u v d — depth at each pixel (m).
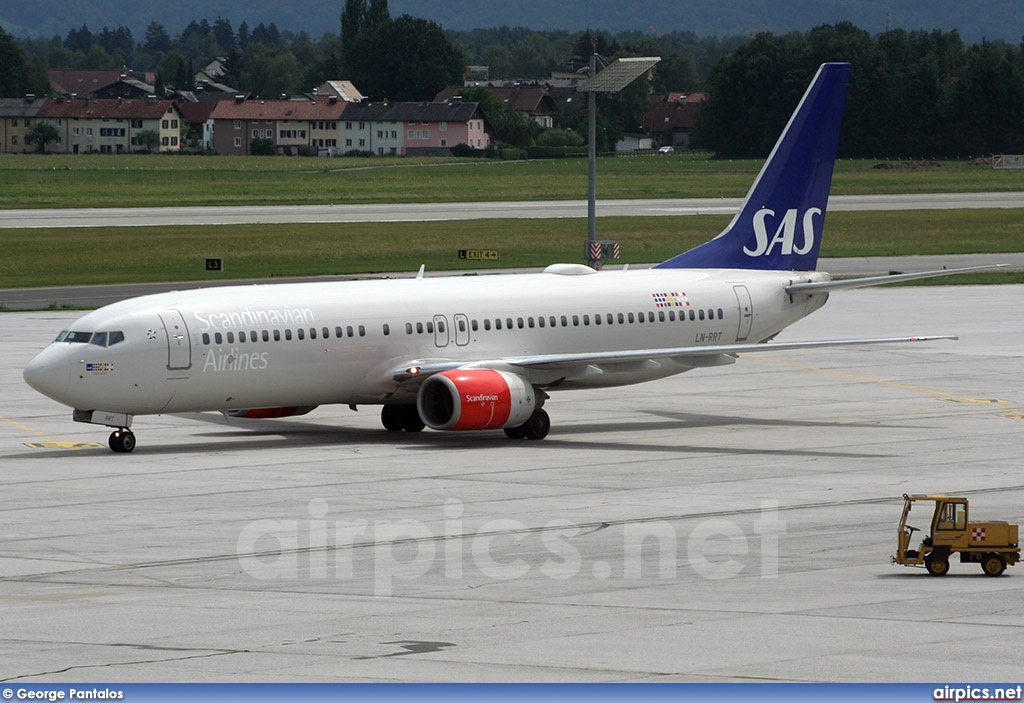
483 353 132.62
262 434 131.62
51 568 77.69
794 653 60.22
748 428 133.75
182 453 119.38
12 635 63.62
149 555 80.81
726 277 147.25
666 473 108.94
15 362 172.00
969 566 78.12
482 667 58.19
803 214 151.38
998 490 101.44
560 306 137.00
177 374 119.19
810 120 149.75
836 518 91.31
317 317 125.56
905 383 162.88
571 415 143.38
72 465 112.56
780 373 172.00
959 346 191.25
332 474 108.31
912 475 107.69
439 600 70.12
